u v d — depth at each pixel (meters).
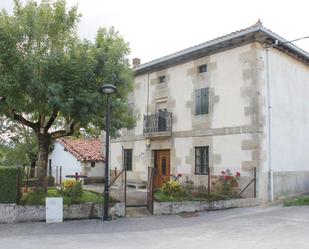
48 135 13.30
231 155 15.71
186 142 17.78
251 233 9.10
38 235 9.20
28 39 11.62
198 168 17.19
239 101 15.64
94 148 24.64
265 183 14.91
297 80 17.59
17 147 24.94
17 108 11.58
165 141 18.95
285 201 14.56
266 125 15.31
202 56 17.41
